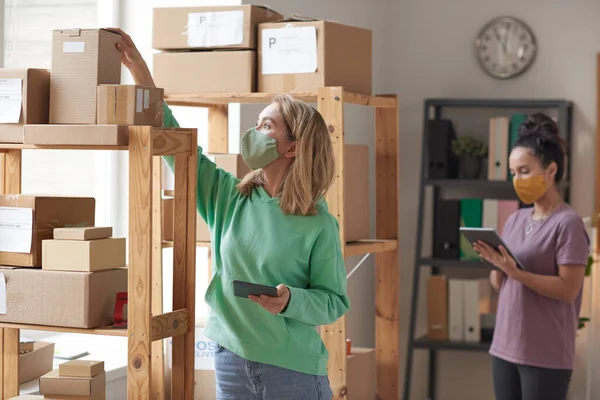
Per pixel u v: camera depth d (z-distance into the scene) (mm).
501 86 4996
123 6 3805
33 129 2230
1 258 2363
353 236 3326
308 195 2174
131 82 3840
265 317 2158
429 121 4773
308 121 2199
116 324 2293
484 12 5004
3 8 3377
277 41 3018
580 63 4875
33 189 3711
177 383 2400
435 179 4750
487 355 5035
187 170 2359
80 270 2266
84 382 2439
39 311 2289
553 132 3189
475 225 4711
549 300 3014
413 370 5145
